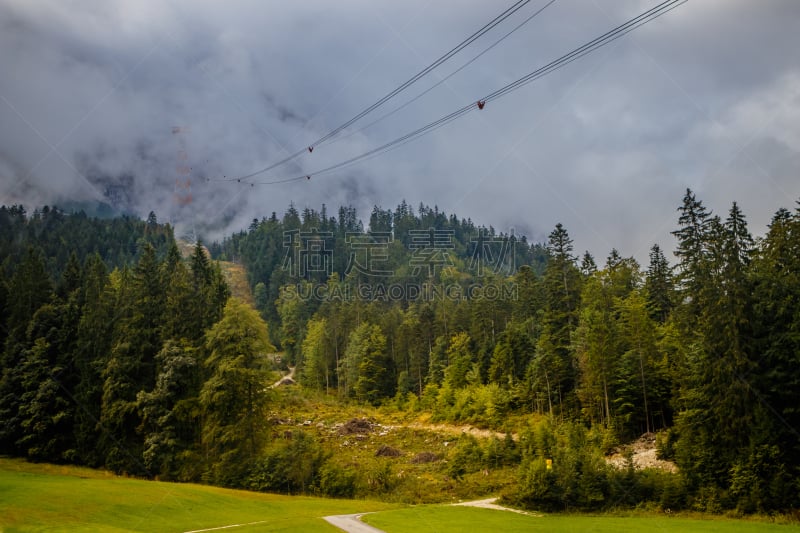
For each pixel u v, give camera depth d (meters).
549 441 63.50
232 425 58.25
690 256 63.44
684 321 64.12
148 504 38.00
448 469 65.94
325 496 54.66
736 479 43.19
